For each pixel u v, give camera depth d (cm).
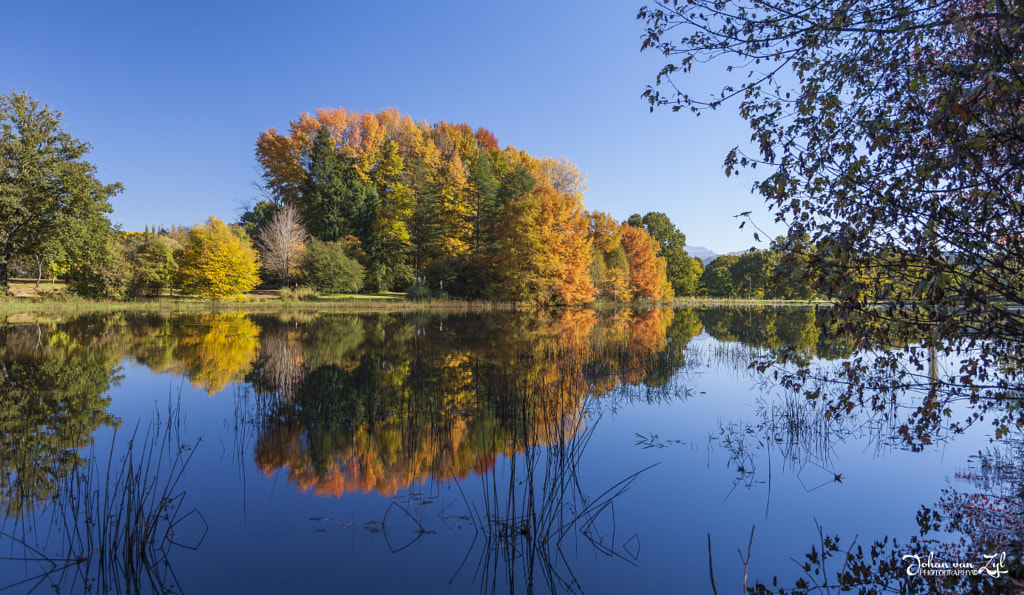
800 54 346
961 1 270
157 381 973
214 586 327
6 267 2875
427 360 1241
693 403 823
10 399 833
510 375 1049
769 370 1096
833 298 361
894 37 309
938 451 564
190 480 507
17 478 506
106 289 3178
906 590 321
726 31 353
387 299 4144
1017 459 519
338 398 836
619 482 504
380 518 427
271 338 1684
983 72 245
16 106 2755
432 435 647
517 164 5322
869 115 326
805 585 331
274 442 620
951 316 313
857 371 388
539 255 3922
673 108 389
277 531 404
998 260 293
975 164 276
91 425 688
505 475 524
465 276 4378
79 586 328
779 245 347
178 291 3700
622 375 1066
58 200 2850
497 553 374
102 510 438
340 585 331
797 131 346
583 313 3553
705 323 2641
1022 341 304
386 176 5481
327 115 5516
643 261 5556
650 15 373
